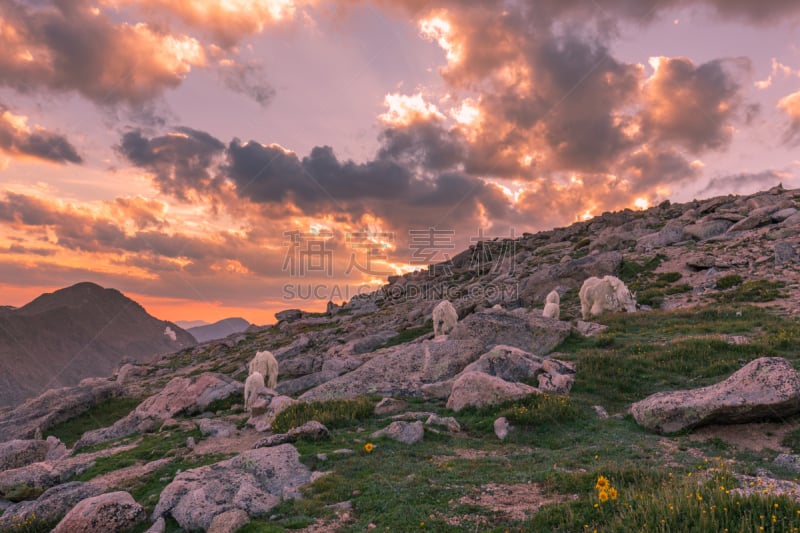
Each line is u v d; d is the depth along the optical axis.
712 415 13.74
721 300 31.23
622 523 7.52
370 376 22.88
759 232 41.88
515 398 17.27
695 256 41.12
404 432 14.79
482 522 8.83
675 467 11.37
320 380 28.84
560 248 64.44
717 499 7.61
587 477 10.43
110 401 36.19
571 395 18.14
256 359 27.89
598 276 43.53
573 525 8.02
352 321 57.81
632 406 15.88
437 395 20.33
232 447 16.66
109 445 20.73
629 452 12.85
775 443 12.95
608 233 61.31
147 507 11.40
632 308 32.94
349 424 17.33
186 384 28.17
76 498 12.29
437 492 10.35
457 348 23.94
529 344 25.08
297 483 11.73
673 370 19.58
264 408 20.33
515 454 13.41
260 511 10.10
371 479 11.41
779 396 13.28
